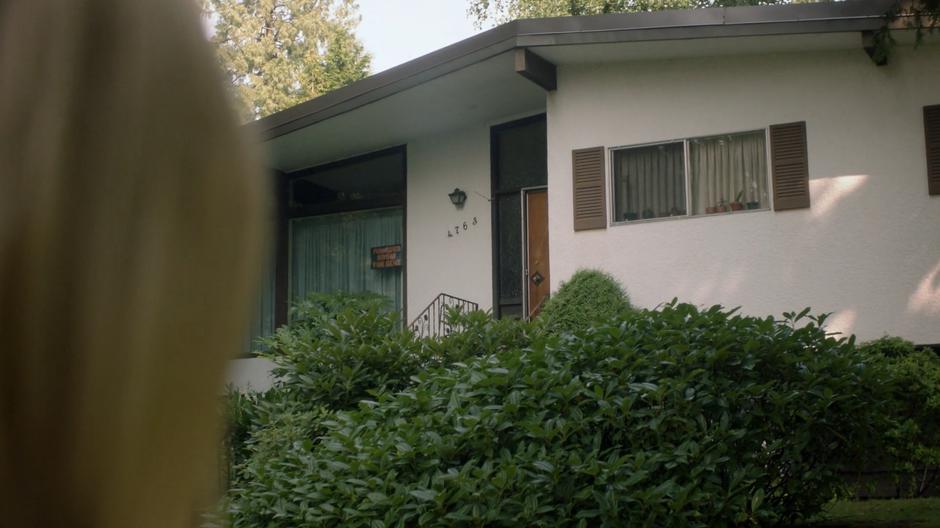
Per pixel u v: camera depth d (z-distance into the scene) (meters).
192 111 0.35
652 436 4.59
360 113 11.80
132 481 0.33
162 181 0.34
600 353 4.91
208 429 0.35
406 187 13.21
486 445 4.39
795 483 5.15
